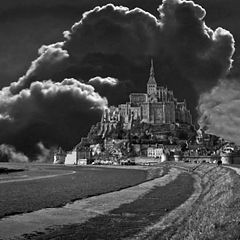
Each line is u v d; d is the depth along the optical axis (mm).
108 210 53156
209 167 128625
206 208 38375
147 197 68000
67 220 45562
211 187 67625
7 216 49250
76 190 90188
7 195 78812
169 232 34438
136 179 130875
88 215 49094
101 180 131250
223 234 24938
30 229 40469
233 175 62688
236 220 26781
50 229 40281
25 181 133250
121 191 83750
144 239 33625
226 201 36625
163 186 91688
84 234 37312
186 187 84688
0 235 37719
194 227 31781
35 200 68250
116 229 38969
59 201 66125
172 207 52906
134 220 43906
